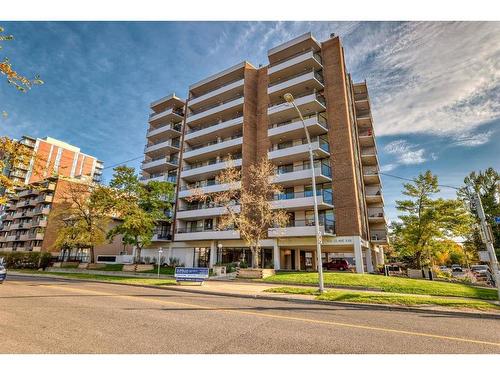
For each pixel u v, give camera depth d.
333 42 33.59
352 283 17.19
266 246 30.42
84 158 92.44
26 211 59.34
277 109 33.16
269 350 5.18
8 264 44.34
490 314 9.27
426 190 26.98
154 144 47.94
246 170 33.69
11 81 10.08
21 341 5.47
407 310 10.23
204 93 45.50
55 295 12.05
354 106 40.84
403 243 28.73
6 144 11.71
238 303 11.09
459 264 57.56
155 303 10.45
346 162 28.70
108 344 5.38
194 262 36.28
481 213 12.16
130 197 32.44
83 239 32.34
